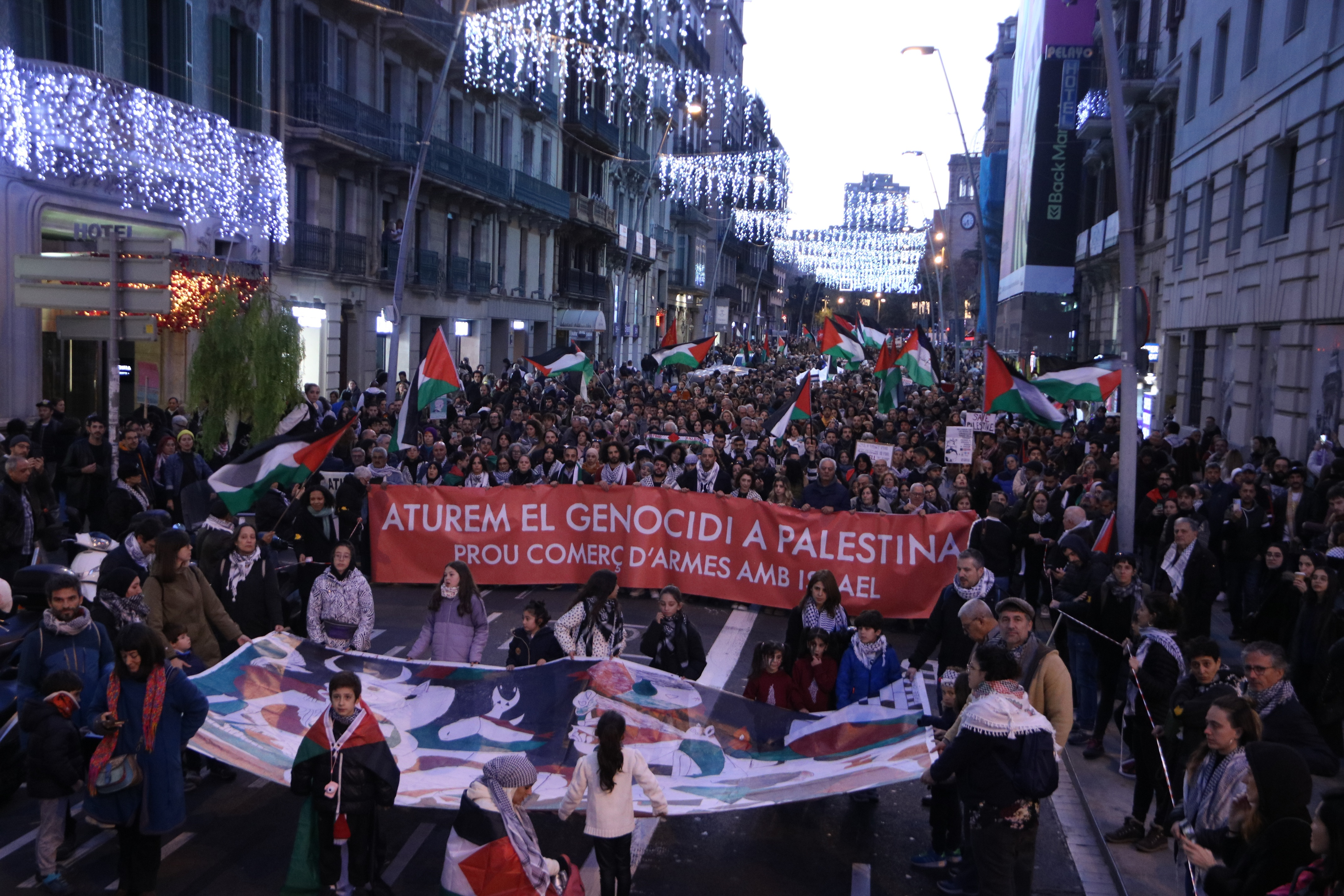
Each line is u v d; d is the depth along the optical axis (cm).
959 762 570
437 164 3281
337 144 2670
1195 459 1798
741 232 7706
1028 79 5069
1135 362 1096
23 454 1089
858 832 761
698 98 7581
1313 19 1906
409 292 3312
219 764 807
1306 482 1437
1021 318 4884
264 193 2378
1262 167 2180
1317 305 1842
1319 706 843
